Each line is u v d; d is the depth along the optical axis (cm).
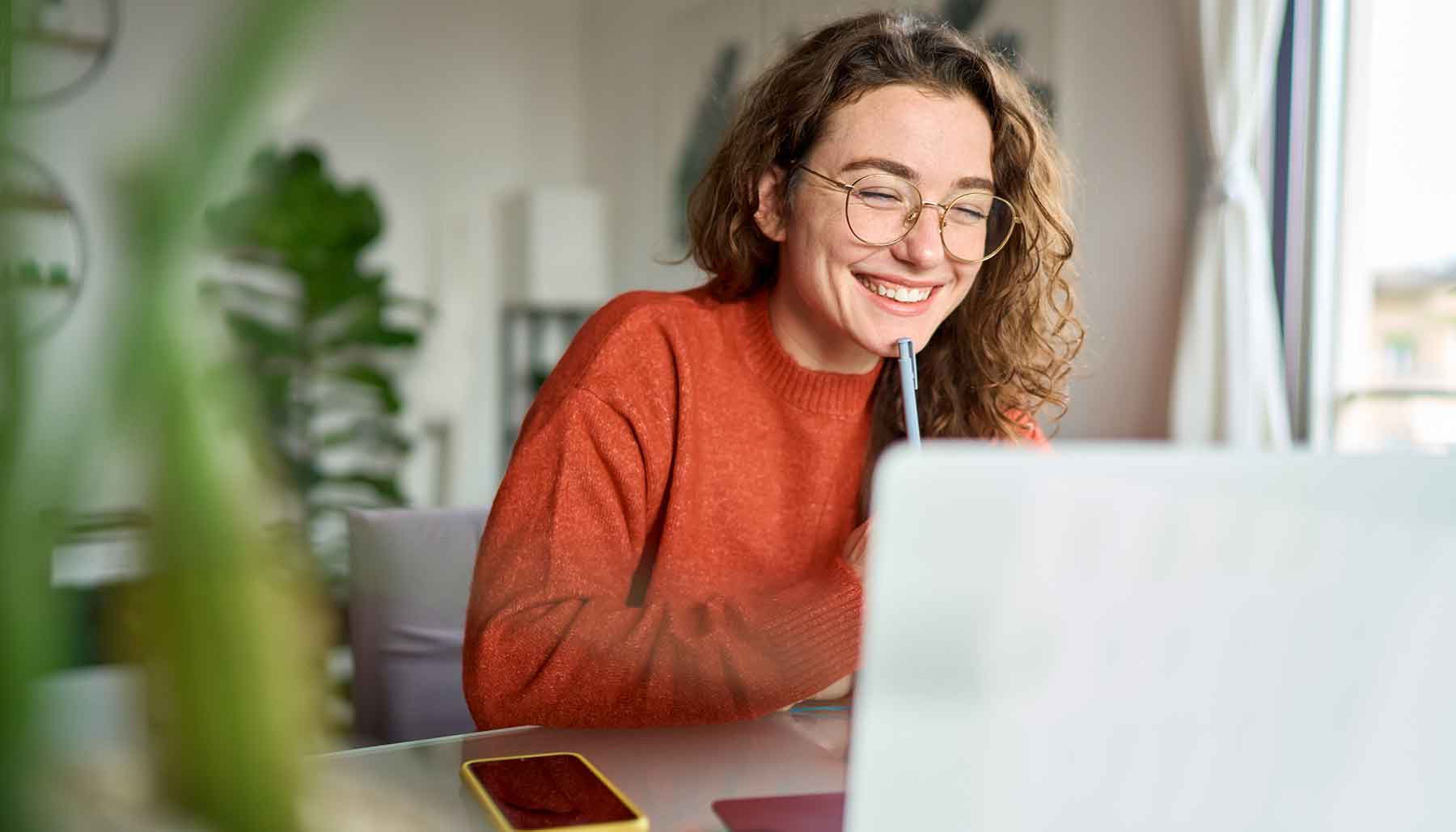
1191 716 43
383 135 468
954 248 107
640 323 114
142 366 23
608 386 109
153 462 24
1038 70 290
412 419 469
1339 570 43
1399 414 242
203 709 24
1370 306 249
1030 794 42
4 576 23
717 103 225
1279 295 260
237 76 22
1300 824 45
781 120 112
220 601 24
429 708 130
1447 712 45
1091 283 283
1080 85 281
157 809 25
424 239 479
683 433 111
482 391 501
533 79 509
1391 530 43
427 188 481
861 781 42
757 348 117
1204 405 247
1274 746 44
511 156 504
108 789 24
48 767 24
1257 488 42
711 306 120
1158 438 268
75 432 23
